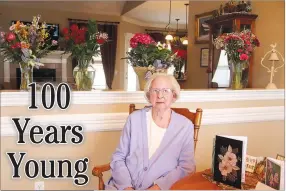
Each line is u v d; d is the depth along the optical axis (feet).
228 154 4.25
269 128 8.31
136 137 5.41
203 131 7.55
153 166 5.23
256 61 9.82
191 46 13.56
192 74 13.53
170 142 5.32
